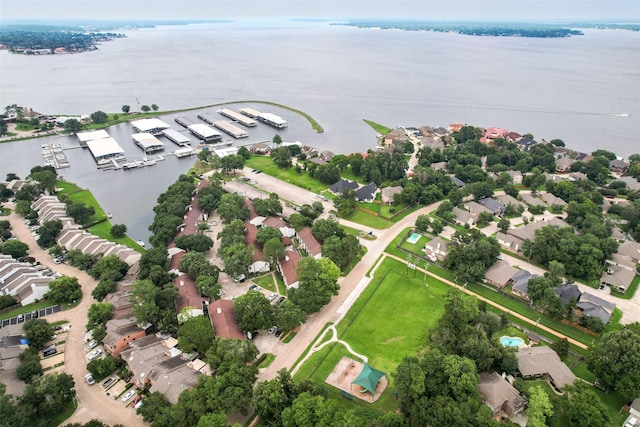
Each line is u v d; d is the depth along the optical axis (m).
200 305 135.50
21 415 90.56
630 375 98.75
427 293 145.38
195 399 95.00
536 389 98.94
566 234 162.12
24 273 150.25
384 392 106.00
